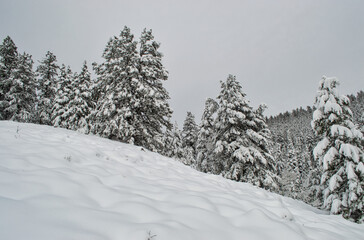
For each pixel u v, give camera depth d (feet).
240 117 57.88
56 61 102.83
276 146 170.30
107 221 10.58
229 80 65.31
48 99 94.17
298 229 13.83
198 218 12.69
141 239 9.54
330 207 38.78
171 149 117.39
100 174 18.31
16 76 82.74
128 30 61.67
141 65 58.44
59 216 10.05
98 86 65.98
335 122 40.24
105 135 55.47
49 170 15.26
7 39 88.69
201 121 95.35
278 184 59.93
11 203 9.86
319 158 41.96
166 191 17.30
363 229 17.35
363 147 38.42
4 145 19.88
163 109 57.77
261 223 13.03
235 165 57.98
